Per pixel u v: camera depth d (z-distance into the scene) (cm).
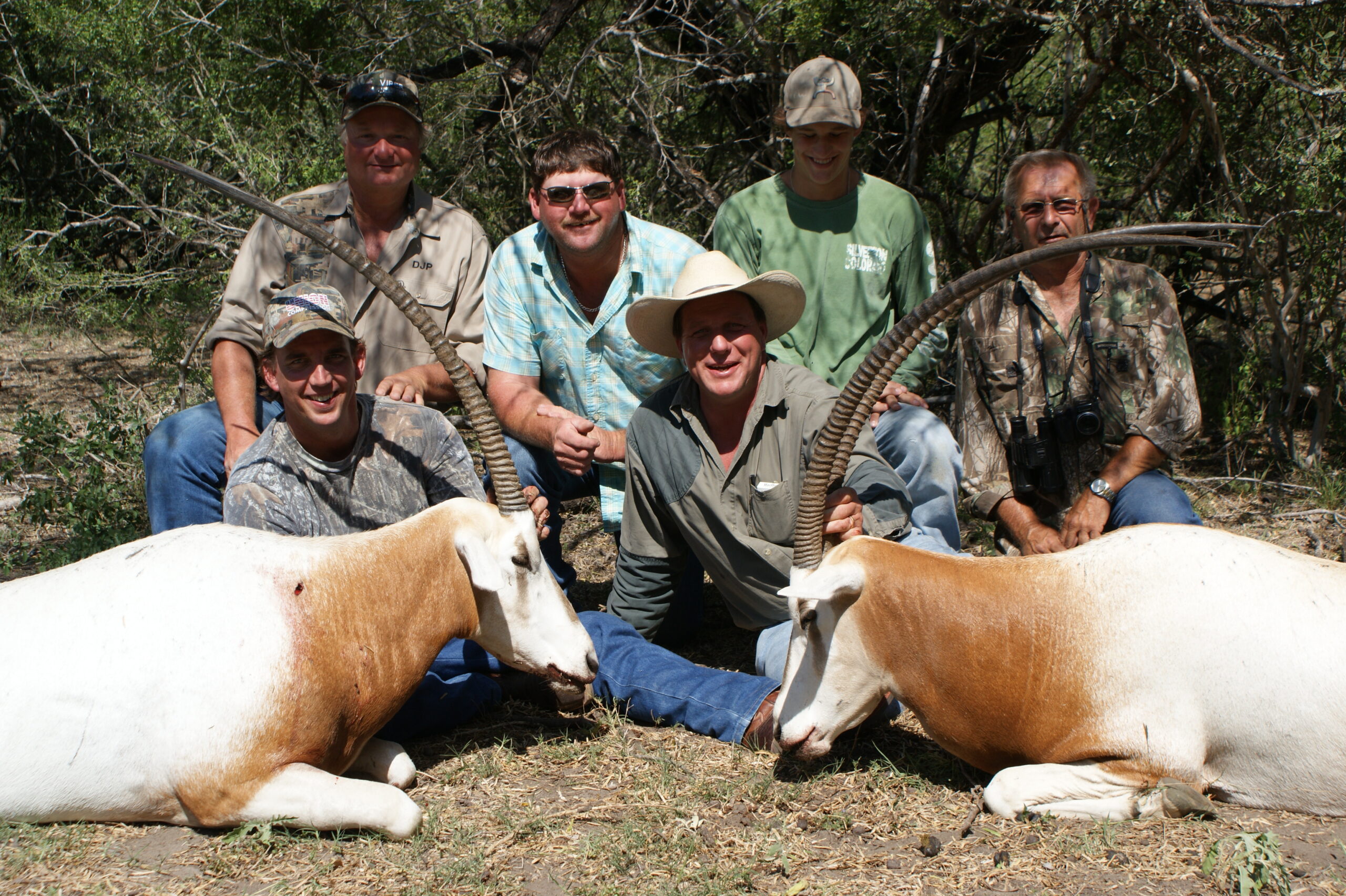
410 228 516
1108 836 298
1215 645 304
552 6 833
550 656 349
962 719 323
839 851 305
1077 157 444
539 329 484
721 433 402
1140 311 441
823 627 326
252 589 314
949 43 775
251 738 303
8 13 1214
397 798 310
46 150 1302
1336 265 638
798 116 505
